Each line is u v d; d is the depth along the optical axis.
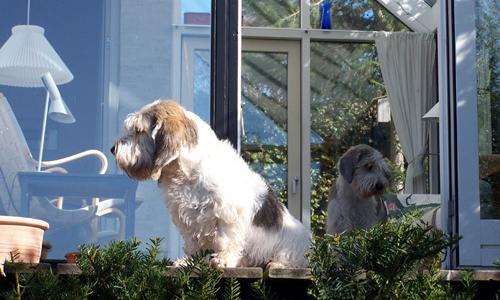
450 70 6.55
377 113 11.55
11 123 6.35
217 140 5.67
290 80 11.45
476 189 6.41
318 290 4.31
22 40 6.44
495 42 6.63
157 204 6.32
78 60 6.45
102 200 6.31
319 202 11.33
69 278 4.51
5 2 6.45
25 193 6.29
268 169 11.27
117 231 6.29
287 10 11.47
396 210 8.40
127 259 4.46
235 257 5.41
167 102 5.68
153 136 5.42
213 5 6.48
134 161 5.40
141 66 6.46
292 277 4.91
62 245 6.25
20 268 4.64
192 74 6.45
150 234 6.29
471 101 6.51
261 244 5.54
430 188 11.10
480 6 6.67
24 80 6.40
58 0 6.48
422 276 4.40
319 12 11.55
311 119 11.46
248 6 11.42
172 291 4.33
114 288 4.30
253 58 11.44
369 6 11.59
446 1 6.62
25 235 5.23
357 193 7.03
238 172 5.57
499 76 6.58
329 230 7.20
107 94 6.43
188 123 5.48
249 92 11.38
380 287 4.28
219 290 4.92
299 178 11.27
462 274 4.64
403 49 11.45
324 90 11.54
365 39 11.53
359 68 11.59
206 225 5.39
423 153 11.21
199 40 6.47
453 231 6.36
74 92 6.42
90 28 6.47
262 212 5.59
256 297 5.00
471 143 6.46
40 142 6.35
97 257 4.44
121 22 6.49
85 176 6.33
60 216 6.27
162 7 6.50
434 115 10.05
